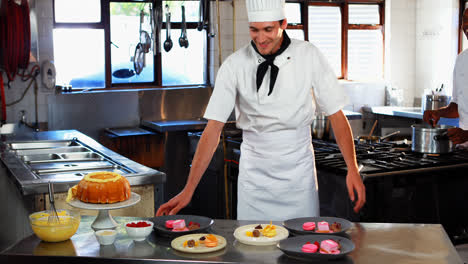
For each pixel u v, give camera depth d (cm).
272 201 259
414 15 718
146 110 607
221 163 473
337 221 203
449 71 673
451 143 371
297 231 189
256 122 254
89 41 593
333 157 367
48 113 563
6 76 541
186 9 628
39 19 554
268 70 245
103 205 198
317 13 688
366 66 722
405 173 330
